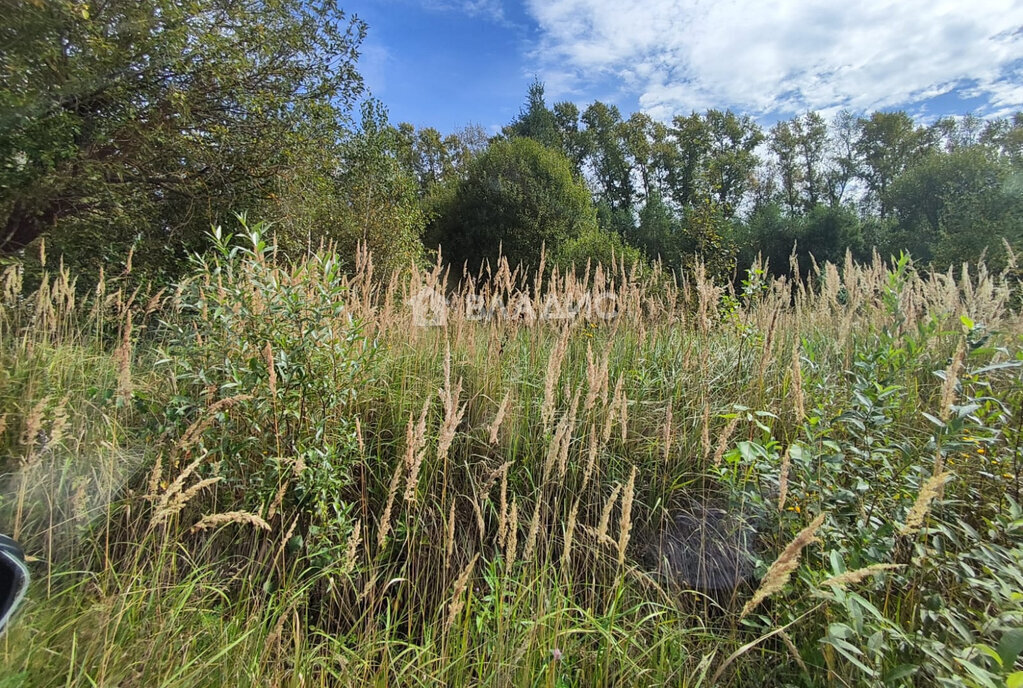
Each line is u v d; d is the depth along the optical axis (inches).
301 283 124.2
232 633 88.3
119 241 253.0
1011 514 89.0
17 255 224.5
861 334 175.8
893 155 1565.0
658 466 131.3
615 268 209.6
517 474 125.1
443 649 85.7
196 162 287.1
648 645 93.4
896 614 84.8
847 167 1642.5
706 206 391.9
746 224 1064.2
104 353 159.9
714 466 109.7
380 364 146.3
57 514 108.7
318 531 102.2
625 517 80.8
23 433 110.3
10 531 101.7
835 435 122.2
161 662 80.6
